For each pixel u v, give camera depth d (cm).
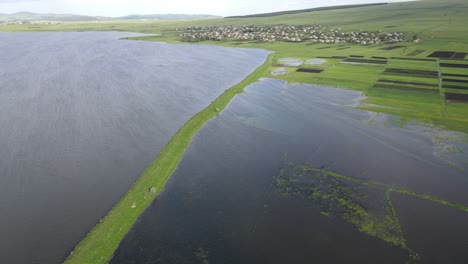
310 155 4975
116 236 3216
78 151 5169
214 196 3962
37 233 3359
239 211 3691
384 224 3453
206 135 5731
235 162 4794
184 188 4119
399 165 4622
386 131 5734
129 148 5278
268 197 3947
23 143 5425
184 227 3409
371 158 4831
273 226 3450
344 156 4919
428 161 4716
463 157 4797
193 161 4812
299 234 3334
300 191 4062
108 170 4606
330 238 3275
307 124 6184
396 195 3944
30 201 3903
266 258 3031
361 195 3956
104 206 3809
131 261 2948
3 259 3014
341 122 6212
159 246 3136
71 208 3769
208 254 3062
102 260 2931
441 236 3281
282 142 5444
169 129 6053
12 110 6938
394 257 3030
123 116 6681
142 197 3838
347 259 3017
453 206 3734
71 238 3291
